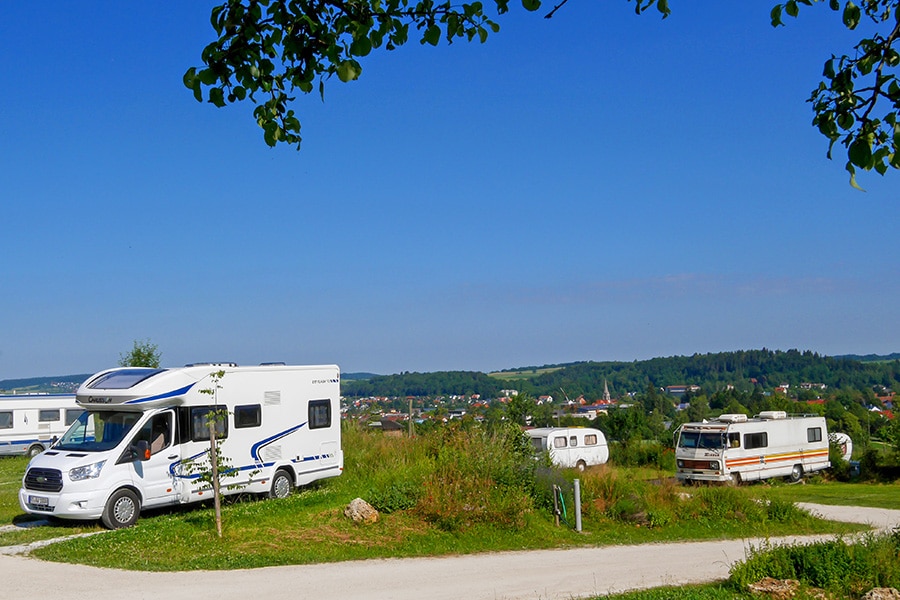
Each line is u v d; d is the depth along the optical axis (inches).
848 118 213.3
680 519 756.6
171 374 645.3
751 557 491.8
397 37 223.5
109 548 514.3
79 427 644.1
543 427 1443.2
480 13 223.9
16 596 396.8
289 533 575.8
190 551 515.5
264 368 713.0
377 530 604.1
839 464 1386.6
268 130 218.2
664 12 223.3
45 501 588.7
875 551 484.7
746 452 1227.2
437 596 423.5
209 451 573.6
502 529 643.5
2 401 1386.6
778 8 221.0
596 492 763.4
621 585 469.4
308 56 215.9
